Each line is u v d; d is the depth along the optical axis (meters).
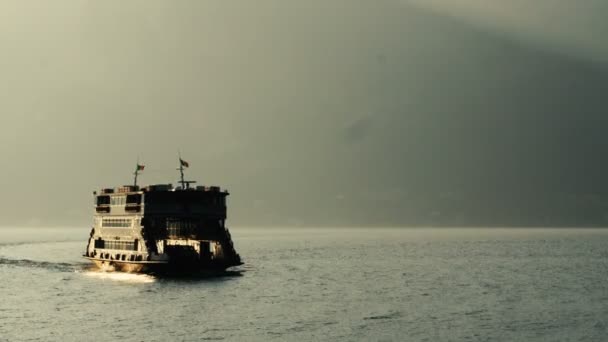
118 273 137.62
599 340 82.69
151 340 81.69
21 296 114.00
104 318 94.62
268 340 81.94
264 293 118.75
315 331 86.94
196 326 89.75
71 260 193.50
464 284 136.38
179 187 138.00
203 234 133.12
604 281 142.25
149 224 129.00
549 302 111.19
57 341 80.56
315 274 154.38
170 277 128.75
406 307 105.44
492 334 85.50
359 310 102.50
